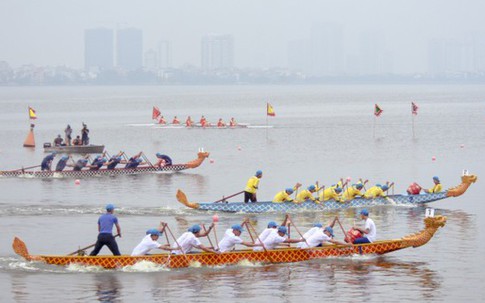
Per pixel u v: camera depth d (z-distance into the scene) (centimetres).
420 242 4062
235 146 10494
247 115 19300
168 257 3759
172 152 9844
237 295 3331
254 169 7838
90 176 7312
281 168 7881
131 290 3391
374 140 11206
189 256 3778
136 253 3769
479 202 5734
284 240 3903
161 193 6244
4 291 3366
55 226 4828
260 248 3891
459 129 13112
